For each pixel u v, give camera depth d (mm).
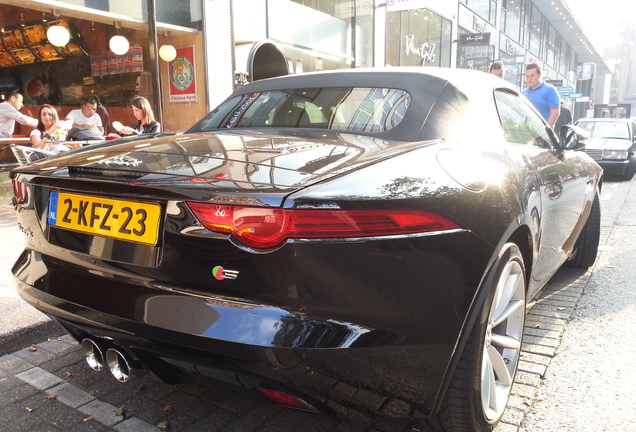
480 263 1762
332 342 1487
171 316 1580
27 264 2072
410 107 2301
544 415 2178
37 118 7910
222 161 1756
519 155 2453
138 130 6344
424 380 1637
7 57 7477
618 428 2082
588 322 3146
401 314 1573
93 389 2420
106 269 1765
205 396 2357
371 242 1531
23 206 2090
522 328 2318
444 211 1679
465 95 2418
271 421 2160
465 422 1810
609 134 12242
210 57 8938
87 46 8172
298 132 2309
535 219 2334
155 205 1645
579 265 4184
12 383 2479
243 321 1500
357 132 2273
